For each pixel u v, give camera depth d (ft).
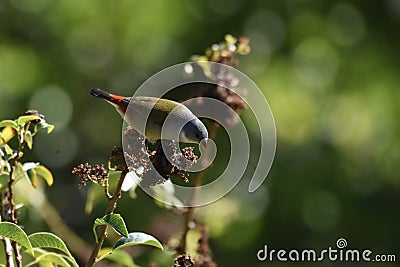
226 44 20.81
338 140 49.67
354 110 50.39
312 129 49.01
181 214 19.86
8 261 15.87
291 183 47.39
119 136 50.03
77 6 50.44
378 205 48.44
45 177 18.37
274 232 46.19
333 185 48.42
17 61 49.03
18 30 50.65
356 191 48.75
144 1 50.42
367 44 52.29
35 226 32.37
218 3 50.49
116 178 18.37
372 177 49.32
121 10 50.65
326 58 51.11
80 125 49.96
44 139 48.47
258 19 50.65
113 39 50.93
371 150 49.93
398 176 49.55
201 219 25.46
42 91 49.49
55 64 50.39
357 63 51.65
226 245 40.88
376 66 51.85
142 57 50.49
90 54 50.93
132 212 41.63
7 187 17.31
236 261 42.19
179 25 50.16
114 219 14.84
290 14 51.39
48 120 49.08
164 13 50.24
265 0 51.11
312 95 49.78
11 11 50.44
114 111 50.55
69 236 26.09
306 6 51.93
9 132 17.08
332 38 51.75
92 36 50.93
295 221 46.80
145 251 25.30
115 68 50.90
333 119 50.03
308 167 48.19
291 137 48.65
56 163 48.37
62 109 49.57
